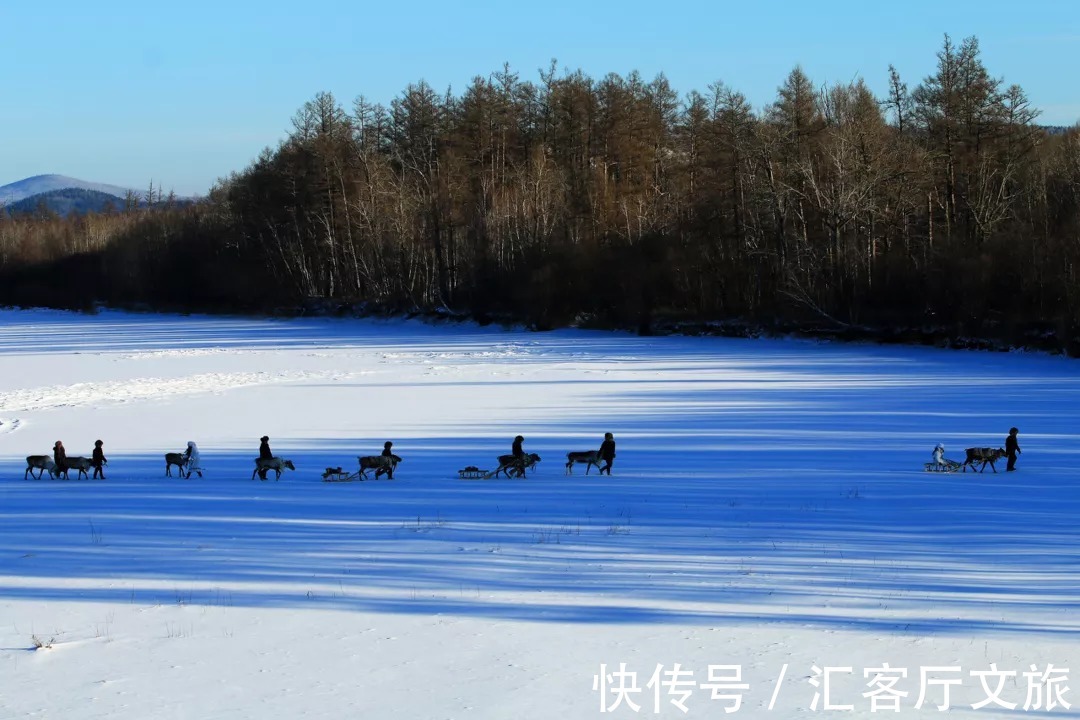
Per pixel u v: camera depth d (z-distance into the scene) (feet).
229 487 69.51
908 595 35.78
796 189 244.63
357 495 64.13
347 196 347.77
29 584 39.01
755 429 96.58
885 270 225.97
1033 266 193.06
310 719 24.85
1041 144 242.37
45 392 147.54
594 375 159.84
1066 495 59.41
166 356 212.02
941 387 134.72
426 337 258.57
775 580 38.27
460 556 43.21
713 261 266.77
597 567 40.81
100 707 25.71
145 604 35.70
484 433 98.07
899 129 245.65
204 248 407.85
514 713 25.12
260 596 36.65
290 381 159.84
